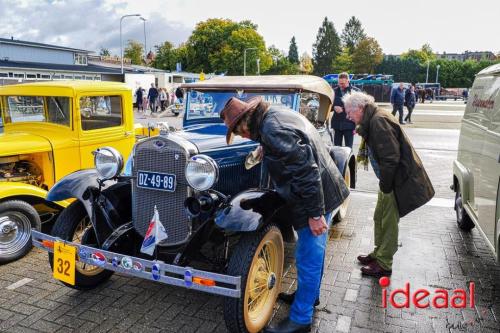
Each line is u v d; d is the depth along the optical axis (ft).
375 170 13.33
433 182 26.76
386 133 11.93
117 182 12.18
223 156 11.54
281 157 8.73
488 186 12.42
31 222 14.64
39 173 16.47
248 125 9.30
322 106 17.42
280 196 10.12
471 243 16.22
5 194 13.80
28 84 17.26
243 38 242.17
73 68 124.06
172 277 9.30
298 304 10.11
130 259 9.62
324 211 9.22
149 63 291.58
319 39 321.32
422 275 13.55
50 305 11.58
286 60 301.22
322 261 10.03
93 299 11.94
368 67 286.46
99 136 17.43
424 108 107.65
